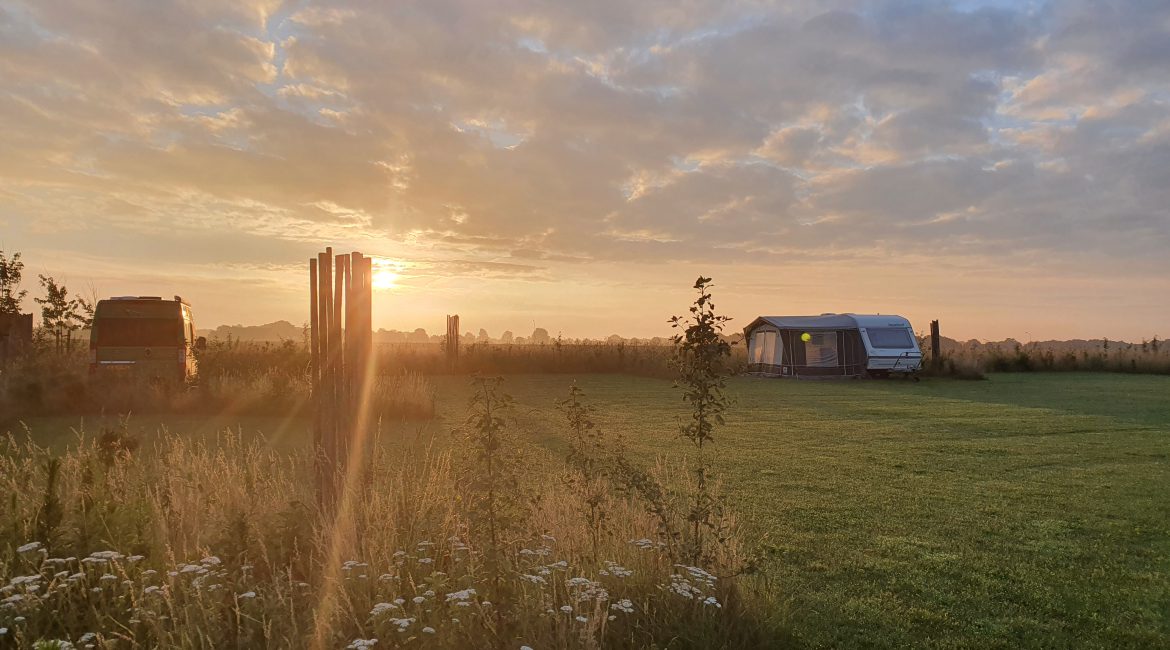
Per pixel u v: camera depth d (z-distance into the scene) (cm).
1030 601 525
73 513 490
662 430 1388
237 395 1571
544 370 3428
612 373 3428
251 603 406
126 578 417
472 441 494
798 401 2000
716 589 468
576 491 632
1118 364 3462
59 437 1175
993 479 945
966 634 468
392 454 958
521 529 495
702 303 541
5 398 1416
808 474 972
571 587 446
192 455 699
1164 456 1124
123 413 1502
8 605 375
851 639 457
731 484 905
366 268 652
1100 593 541
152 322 1677
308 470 677
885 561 610
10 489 549
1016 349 3606
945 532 699
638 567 493
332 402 645
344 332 649
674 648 420
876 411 1748
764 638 442
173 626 393
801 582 556
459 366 3244
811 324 3045
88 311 2283
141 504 524
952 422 1532
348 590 444
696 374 541
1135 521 742
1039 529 711
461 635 386
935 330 3145
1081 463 1063
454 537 499
